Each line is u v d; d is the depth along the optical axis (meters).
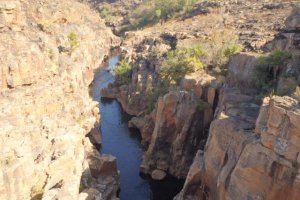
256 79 45.41
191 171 37.28
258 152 27.33
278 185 25.91
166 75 64.06
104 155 48.09
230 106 38.06
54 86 51.25
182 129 49.12
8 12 53.81
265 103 29.62
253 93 43.50
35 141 37.53
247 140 29.86
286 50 47.09
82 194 37.81
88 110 62.38
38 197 33.56
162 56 77.50
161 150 51.97
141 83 73.69
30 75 46.44
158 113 52.50
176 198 38.41
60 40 85.31
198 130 49.00
